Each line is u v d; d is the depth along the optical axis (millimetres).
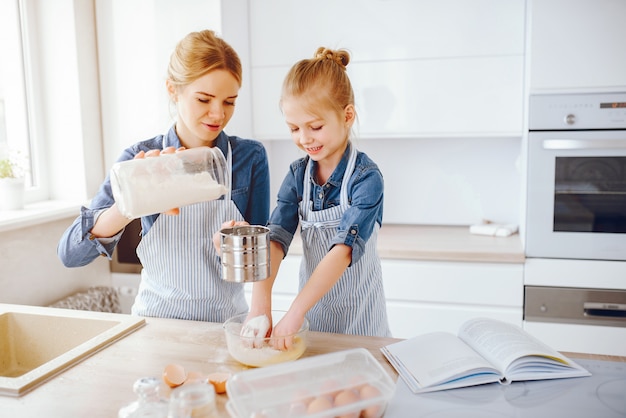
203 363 1095
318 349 1164
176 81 1295
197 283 1413
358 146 2824
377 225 1484
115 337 1216
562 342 2199
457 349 1092
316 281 1159
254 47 2547
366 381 883
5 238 2096
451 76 2363
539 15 2107
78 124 2441
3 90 2346
